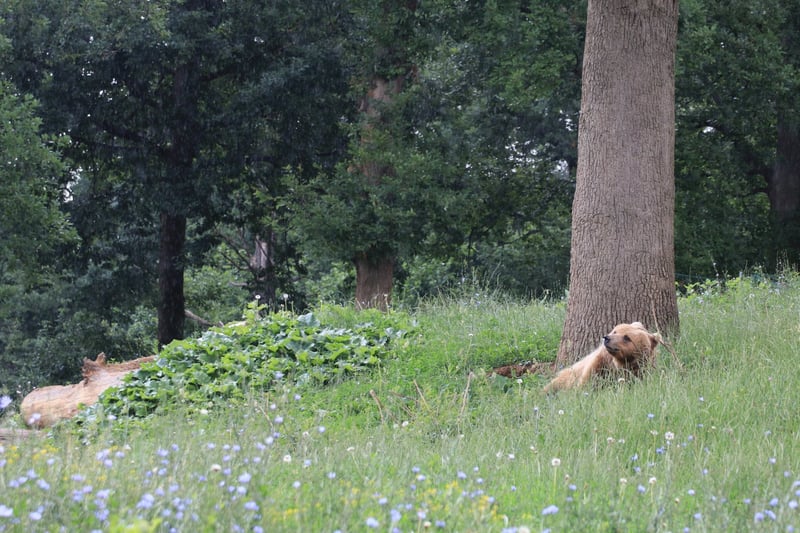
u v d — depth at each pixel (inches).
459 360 427.2
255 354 439.5
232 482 183.8
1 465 173.6
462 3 883.4
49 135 865.5
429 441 307.6
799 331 416.8
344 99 975.6
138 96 960.9
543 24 831.1
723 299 553.3
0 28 844.6
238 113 932.0
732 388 325.7
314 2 924.6
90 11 847.7
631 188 418.9
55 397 455.5
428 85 909.2
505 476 235.3
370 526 148.3
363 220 872.3
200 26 909.2
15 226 816.9
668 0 424.8
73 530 149.8
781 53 906.7
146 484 174.2
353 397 390.0
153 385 423.2
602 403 320.2
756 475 235.0
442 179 890.1
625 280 417.1
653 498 204.8
